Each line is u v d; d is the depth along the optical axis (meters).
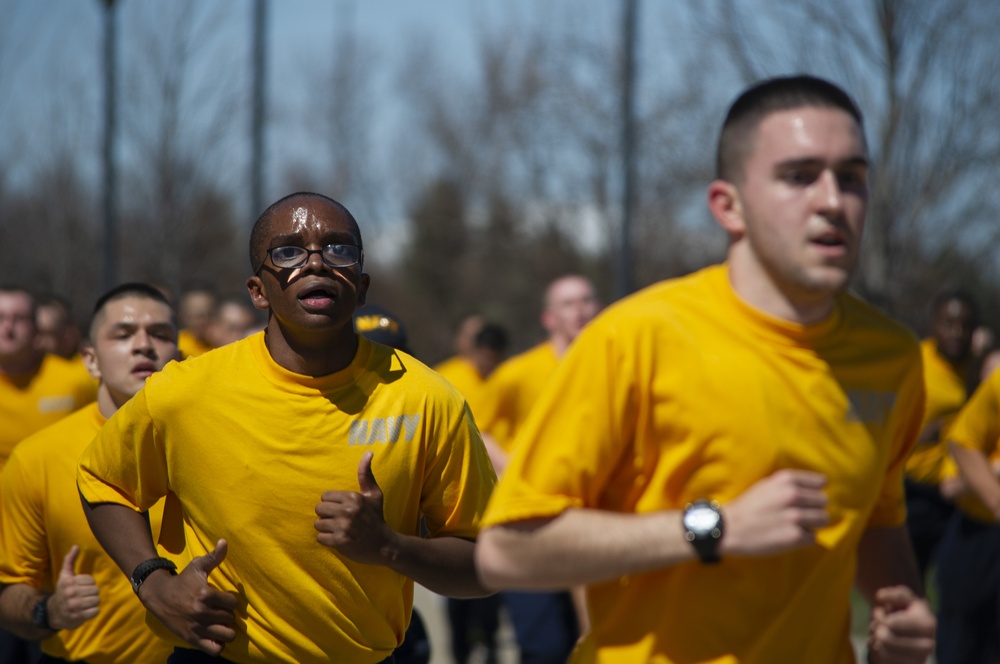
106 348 7.36
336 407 5.73
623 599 4.56
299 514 5.64
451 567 5.67
